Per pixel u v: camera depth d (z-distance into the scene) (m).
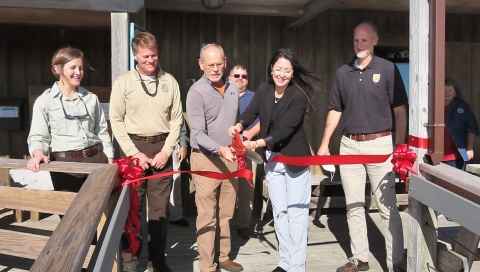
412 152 2.84
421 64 2.90
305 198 3.28
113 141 4.05
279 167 3.30
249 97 4.58
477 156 5.90
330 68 5.70
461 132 4.71
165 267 3.52
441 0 2.79
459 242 2.86
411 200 3.00
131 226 2.82
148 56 3.23
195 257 3.99
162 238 3.48
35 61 5.64
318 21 5.66
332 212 5.56
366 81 3.42
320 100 5.72
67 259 1.46
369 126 3.44
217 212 3.65
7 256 4.09
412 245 3.03
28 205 2.97
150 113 3.34
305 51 5.65
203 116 3.31
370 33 3.36
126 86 3.30
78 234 1.66
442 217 5.01
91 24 5.32
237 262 3.90
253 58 5.57
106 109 4.65
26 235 3.12
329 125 3.69
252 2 4.92
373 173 3.46
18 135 5.65
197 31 5.45
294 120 3.12
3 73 5.60
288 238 3.38
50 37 5.64
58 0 4.02
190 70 5.45
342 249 4.25
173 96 3.42
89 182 2.33
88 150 3.27
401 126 3.44
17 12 4.57
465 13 5.75
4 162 2.80
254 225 5.03
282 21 5.60
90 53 5.70
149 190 3.44
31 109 5.38
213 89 3.33
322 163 3.06
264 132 3.29
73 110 3.22
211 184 3.36
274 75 3.13
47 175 4.97
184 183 5.39
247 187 4.50
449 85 4.69
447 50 5.79
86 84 5.70
